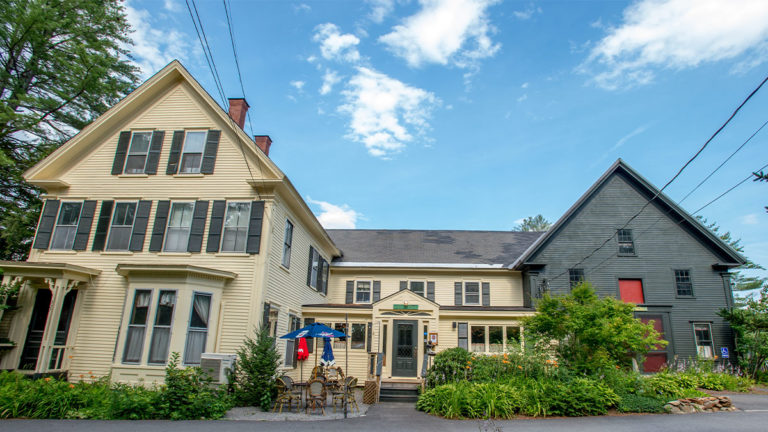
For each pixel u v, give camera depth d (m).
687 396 12.12
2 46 18.47
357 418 10.05
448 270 21.62
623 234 20.41
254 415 10.06
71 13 19.92
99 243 14.26
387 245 24.67
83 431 7.63
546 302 13.25
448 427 8.94
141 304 12.41
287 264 15.51
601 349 12.84
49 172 15.30
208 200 14.26
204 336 12.46
